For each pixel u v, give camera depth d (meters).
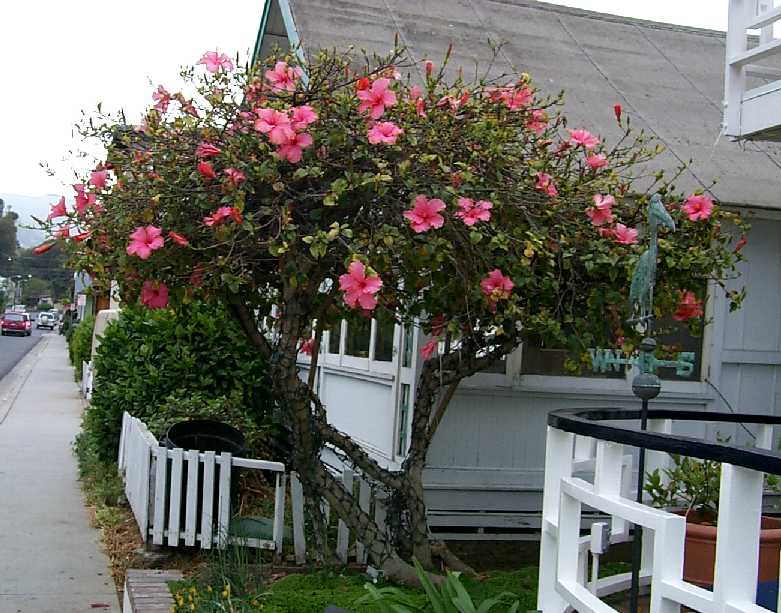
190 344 9.05
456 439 7.07
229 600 4.93
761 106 6.20
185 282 5.17
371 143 4.69
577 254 5.14
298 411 5.46
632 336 5.21
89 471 10.45
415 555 5.79
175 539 6.50
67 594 6.18
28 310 114.94
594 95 8.65
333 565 5.99
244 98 5.07
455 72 8.32
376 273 4.47
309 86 5.05
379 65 5.47
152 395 9.01
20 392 23.12
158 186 4.91
